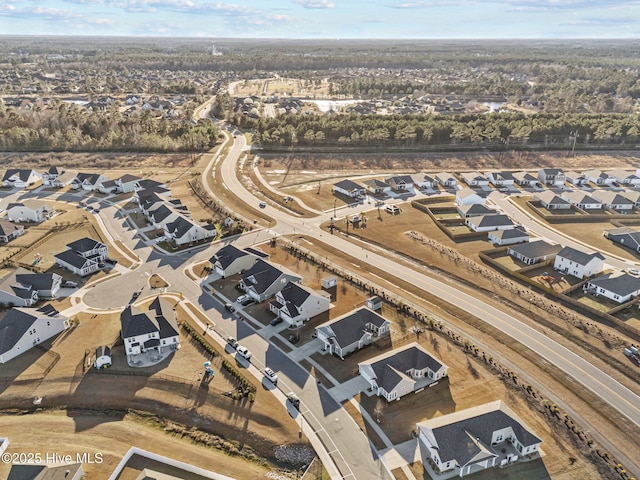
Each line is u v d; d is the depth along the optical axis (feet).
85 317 275.18
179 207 431.02
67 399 214.28
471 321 277.03
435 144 653.71
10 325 248.11
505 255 367.04
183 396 215.72
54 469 169.48
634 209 465.47
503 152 637.71
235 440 196.24
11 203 431.02
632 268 346.13
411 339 258.16
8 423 200.44
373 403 213.25
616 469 182.70
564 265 338.13
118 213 431.84
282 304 279.08
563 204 462.19
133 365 233.96
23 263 336.29
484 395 218.79
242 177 538.06
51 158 583.99
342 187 492.95
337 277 323.98
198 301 294.25
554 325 273.33
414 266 346.13
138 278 320.91
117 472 175.94
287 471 183.11
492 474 179.83
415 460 185.47
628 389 224.53
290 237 389.60
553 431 199.62
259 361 239.71
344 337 246.47
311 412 207.82
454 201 483.51
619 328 270.87
